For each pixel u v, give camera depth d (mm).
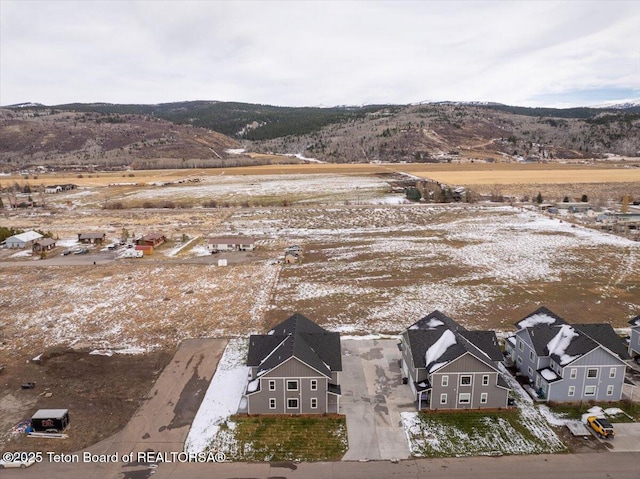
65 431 27469
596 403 29891
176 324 43438
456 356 28578
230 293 51875
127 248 72562
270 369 28312
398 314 45219
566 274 57344
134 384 32812
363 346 38031
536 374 31656
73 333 41688
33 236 76688
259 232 84125
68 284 55625
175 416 28969
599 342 30828
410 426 27688
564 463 24500
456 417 28594
